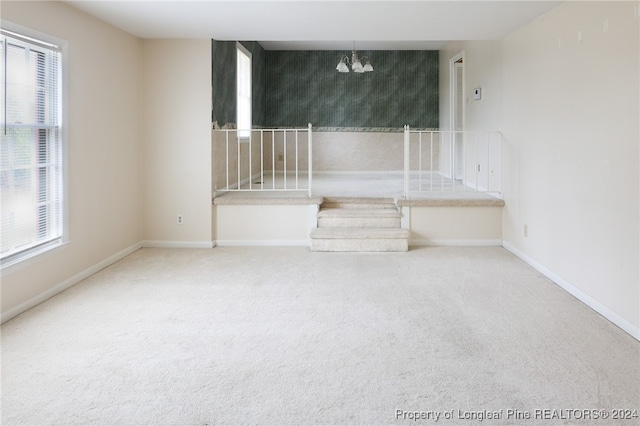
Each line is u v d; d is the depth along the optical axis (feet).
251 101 25.13
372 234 16.99
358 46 28.68
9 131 10.50
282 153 30.78
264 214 18.02
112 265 15.28
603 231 10.74
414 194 19.40
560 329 10.02
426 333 9.86
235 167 21.80
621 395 7.41
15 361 8.55
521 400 7.29
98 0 12.24
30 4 10.95
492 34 16.74
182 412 6.95
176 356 8.79
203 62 17.30
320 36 16.80
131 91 16.66
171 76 17.37
